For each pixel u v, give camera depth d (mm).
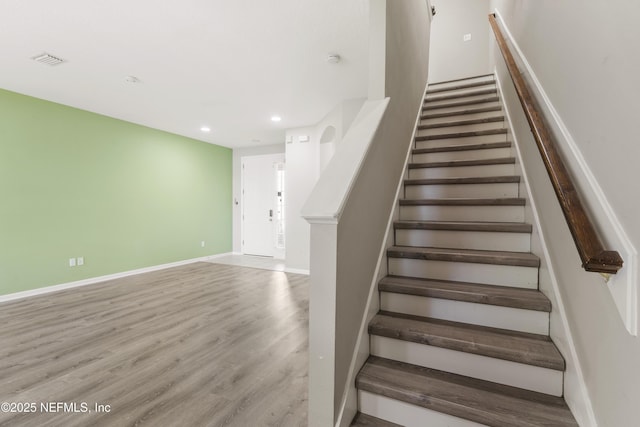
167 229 5672
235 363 2154
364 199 1450
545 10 1552
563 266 1229
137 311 3232
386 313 1631
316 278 1158
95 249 4523
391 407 1265
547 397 1163
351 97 3953
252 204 7078
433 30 5164
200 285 4340
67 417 1596
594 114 967
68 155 4203
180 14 2250
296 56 2906
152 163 5395
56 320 2963
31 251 3828
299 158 5309
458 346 1303
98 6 2133
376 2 1760
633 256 724
